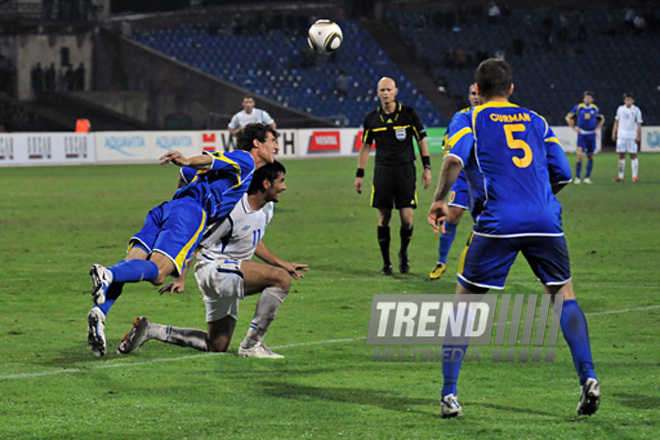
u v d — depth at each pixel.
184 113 81.06
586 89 84.81
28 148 61.50
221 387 10.04
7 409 9.12
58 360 11.29
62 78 79.38
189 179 11.85
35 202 35.84
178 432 8.38
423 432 8.38
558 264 8.95
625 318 13.92
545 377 10.49
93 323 9.73
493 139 9.01
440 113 81.50
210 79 80.12
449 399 8.81
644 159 64.06
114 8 91.19
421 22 89.44
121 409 9.14
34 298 15.90
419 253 22.03
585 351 8.66
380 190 18.59
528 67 85.81
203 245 11.52
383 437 8.23
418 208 33.59
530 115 9.24
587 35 89.69
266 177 11.27
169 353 11.73
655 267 19.23
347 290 16.77
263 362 11.26
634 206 32.72
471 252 8.99
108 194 39.53
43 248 22.80
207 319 11.59
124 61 81.19
